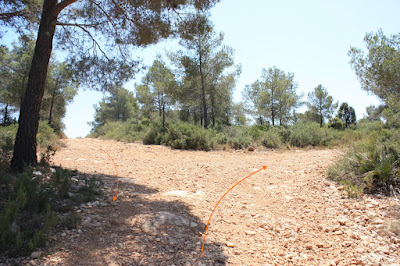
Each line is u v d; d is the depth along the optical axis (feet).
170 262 9.78
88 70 27.78
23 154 19.25
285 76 114.01
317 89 147.43
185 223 13.69
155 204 16.21
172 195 18.57
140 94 99.66
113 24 26.37
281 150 51.13
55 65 76.02
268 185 22.80
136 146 49.55
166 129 57.36
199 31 28.07
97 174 23.86
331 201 17.54
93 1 24.79
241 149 52.34
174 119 111.45
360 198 17.35
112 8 25.25
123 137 65.72
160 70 100.53
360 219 14.37
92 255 9.79
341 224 14.12
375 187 18.31
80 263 9.19
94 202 15.24
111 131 83.20
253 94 120.57
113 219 13.24
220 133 60.03
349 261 10.43
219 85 83.51
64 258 9.38
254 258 10.76
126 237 11.51
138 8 24.41
